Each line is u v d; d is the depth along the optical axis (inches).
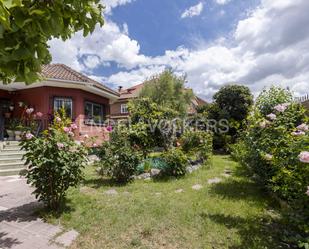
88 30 79.9
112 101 609.9
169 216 154.0
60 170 152.6
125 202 182.5
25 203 179.6
